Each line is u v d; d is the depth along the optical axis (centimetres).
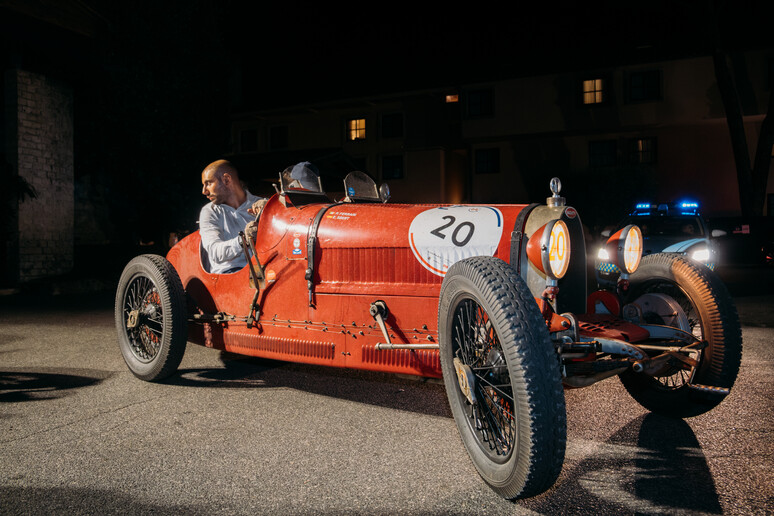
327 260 317
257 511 209
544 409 192
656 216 909
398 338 286
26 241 1145
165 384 385
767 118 1923
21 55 1140
